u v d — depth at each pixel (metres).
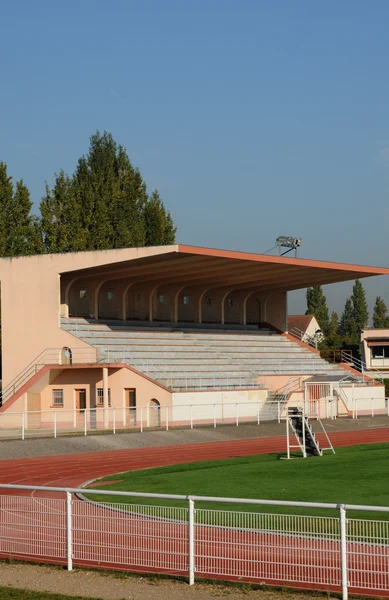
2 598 12.87
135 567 14.39
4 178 69.06
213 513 14.57
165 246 46.81
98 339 53.25
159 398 48.31
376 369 86.56
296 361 64.38
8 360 52.97
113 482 27.05
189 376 53.28
